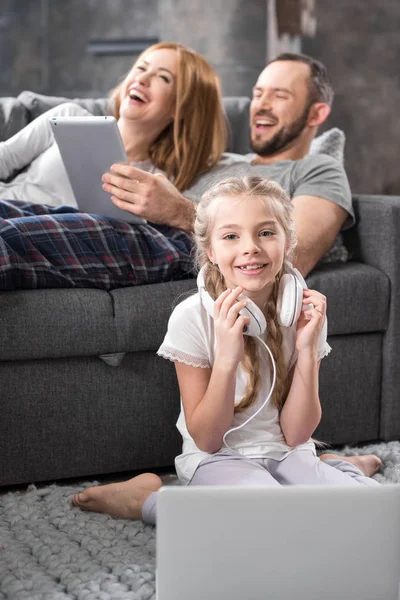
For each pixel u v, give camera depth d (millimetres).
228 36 4715
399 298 1960
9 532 1440
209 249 1530
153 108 2209
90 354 1700
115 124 1792
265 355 1529
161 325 1744
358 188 4578
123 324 1709
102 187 1885
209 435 1454
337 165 2156
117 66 4926
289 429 1505
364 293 1925
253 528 1079
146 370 1762
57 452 1700
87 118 1799
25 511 1530
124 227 1854
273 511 1079
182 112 2201
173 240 1913
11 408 1653
